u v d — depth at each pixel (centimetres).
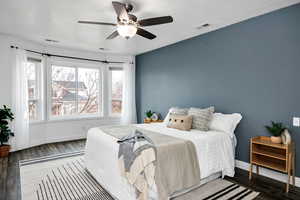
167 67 464
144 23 243
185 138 255
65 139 498
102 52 540
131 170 194
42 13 279
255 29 295
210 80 364
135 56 588
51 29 349
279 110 271
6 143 391
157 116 489
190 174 222
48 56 464
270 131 263
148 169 193
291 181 261
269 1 246
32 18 298
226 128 299
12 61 390
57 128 488
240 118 310
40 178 280
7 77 388
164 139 243
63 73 502
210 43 362
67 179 278
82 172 303
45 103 464
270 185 259
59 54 481
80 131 522
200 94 384
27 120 415
